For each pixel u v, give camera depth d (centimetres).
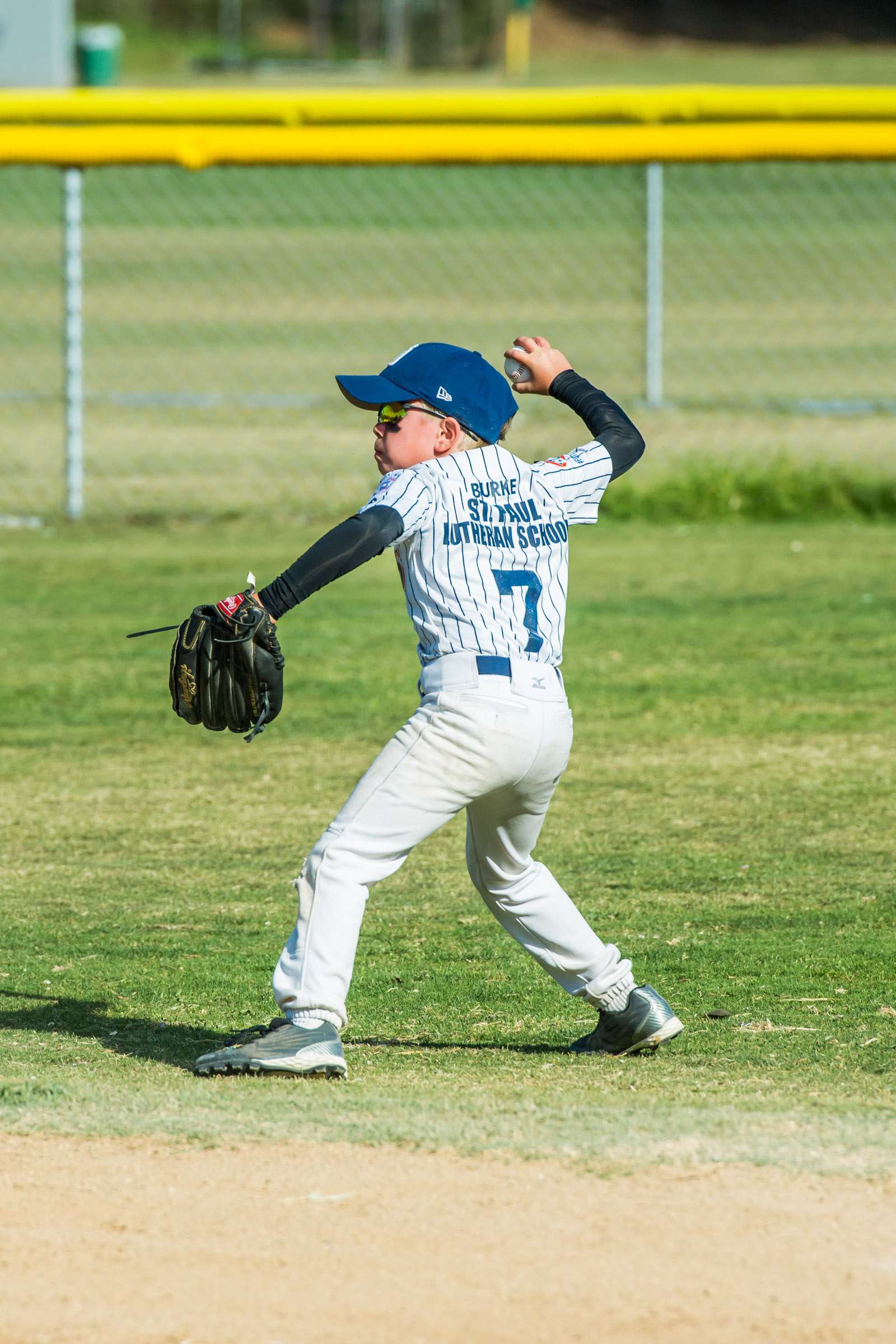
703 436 4953
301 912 1388
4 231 8469
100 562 3809
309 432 5184
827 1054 1462
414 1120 1283
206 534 4081
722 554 3919
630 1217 1118
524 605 1360
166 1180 1181
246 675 1352
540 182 9900
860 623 3300
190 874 2064
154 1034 1542
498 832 1411
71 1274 1052
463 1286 1034
